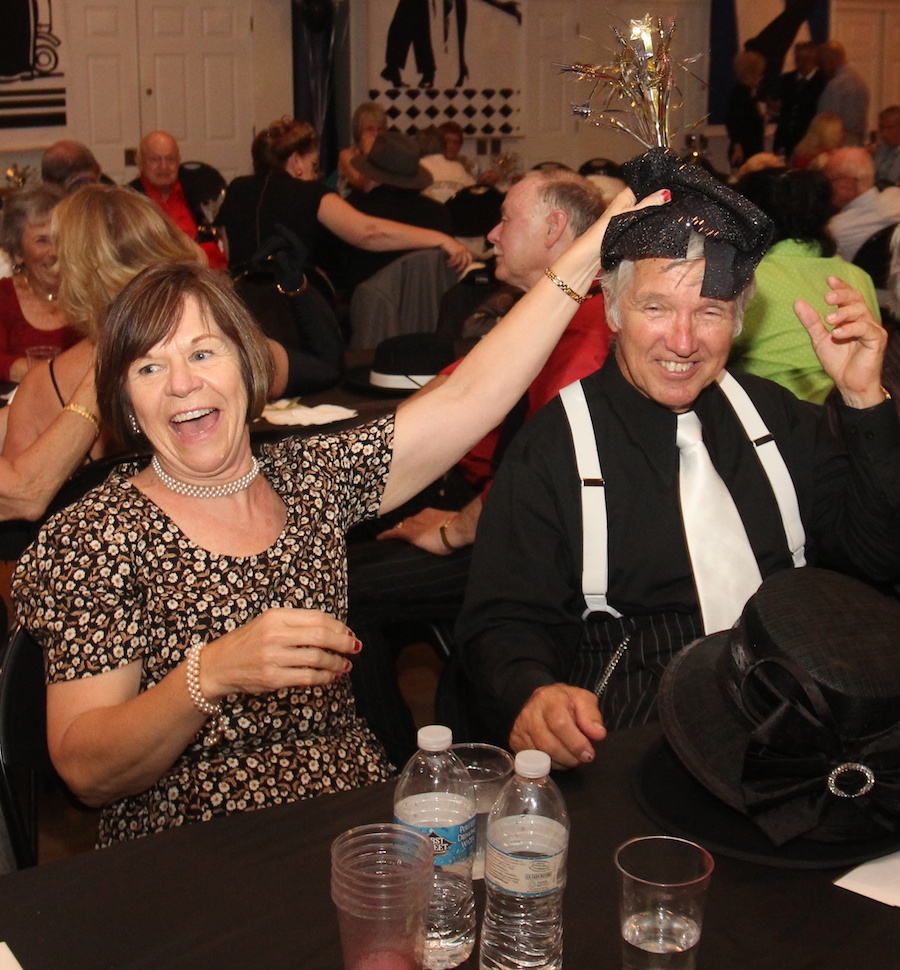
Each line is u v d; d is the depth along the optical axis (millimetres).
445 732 1081
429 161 7035
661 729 1419
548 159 9250
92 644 1402
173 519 1487
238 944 1011
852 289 1627
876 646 1168
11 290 3336
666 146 1623
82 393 2193
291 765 1479
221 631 1457
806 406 1863
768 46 9320
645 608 1742
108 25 7910
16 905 1062
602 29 9070
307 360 3062
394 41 8617
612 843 1173
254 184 4926
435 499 2883
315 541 1554
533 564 1733
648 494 1736
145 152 6199
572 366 2248
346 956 940
